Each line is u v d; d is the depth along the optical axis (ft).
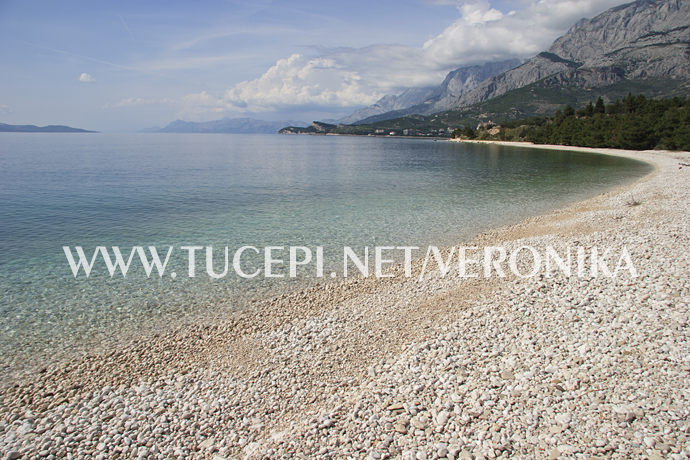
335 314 41.70
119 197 115.14
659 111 350.64
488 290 44.88
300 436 24.30
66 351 35.76
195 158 288.30
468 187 136.36
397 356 33.01
